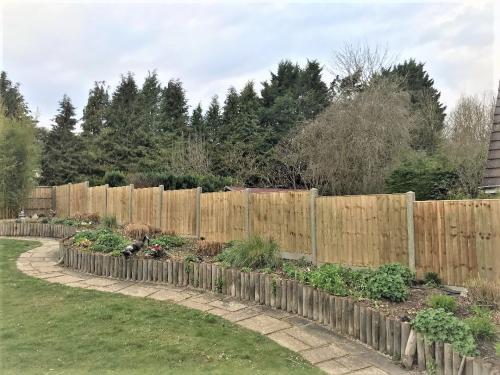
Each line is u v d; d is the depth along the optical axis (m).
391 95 18.52
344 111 18.83
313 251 8.29
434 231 6.53
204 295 7.10
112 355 4.47
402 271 6.33
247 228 9.75
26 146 18.39
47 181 31.39
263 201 9.42
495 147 5.82
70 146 32.84
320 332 5.40
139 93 36.47
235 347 4.82
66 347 4.68
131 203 14.12
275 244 7.86
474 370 3.70
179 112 35.91
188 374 4.04
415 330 4.39
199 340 5.00
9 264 9.70
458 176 15.41
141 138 32.22
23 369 4.10
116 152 31.62
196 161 27.45
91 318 5.73
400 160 17.64
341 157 18.48
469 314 4.81
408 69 30.83
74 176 31.28
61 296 6.95
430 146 23.62
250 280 6.79
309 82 34.19
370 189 17.75
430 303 5.09
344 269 6.65
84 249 9.44
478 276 5.85
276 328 5.54
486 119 20.06
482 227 6.02
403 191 15.44
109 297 6.95
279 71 36.78
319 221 8.23
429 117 24.89
